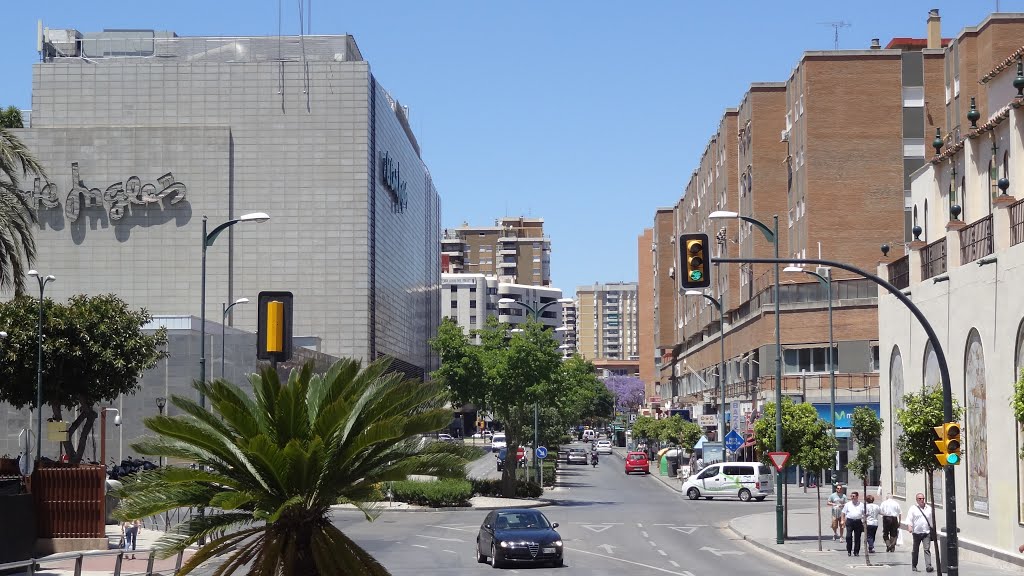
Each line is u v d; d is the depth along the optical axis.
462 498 54.84
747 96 83.56
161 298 111.06
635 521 47.69
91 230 111.31
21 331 51.00
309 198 111.62
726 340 89.62
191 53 116.94
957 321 31.91
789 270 57.06
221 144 111.56
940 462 23.19
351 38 119.81
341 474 18.95
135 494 18.31
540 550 30.17
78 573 21.69
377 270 116.62
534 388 57.56
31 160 36.47
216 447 18.41
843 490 38.22
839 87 72.75
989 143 33.06
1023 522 27.17
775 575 28.97
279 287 111.25
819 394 68.69
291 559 18.42
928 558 28.28
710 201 101.88
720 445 73.69
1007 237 28.56
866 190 72.12
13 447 74.44
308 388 20.44
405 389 19.73
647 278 171.25
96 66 114.06
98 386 52.94
